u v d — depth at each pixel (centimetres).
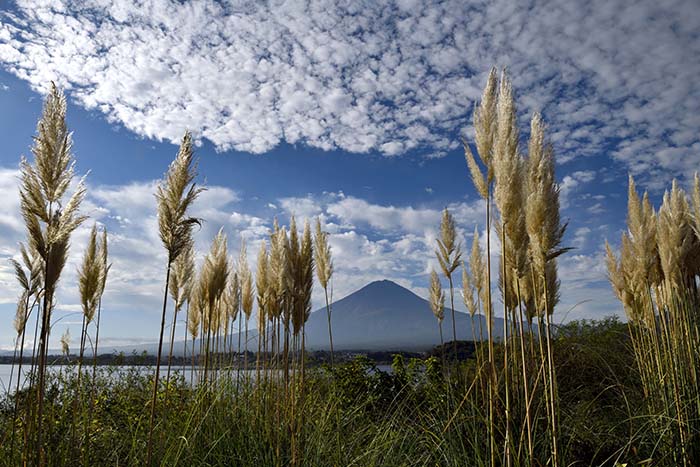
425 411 658
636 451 471
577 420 551
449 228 680
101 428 584
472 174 461
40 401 389
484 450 500
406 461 537
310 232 618
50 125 388
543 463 441
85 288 524
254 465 537
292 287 604
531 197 407
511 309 564
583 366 743
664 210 611
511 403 520
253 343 800
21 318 505
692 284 613
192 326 831
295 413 588
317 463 535
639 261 607
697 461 472
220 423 588
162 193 461
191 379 725
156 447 534
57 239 391
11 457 427
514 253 445
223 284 707
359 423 674
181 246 463
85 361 602
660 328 616
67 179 397
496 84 463
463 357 755
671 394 550
